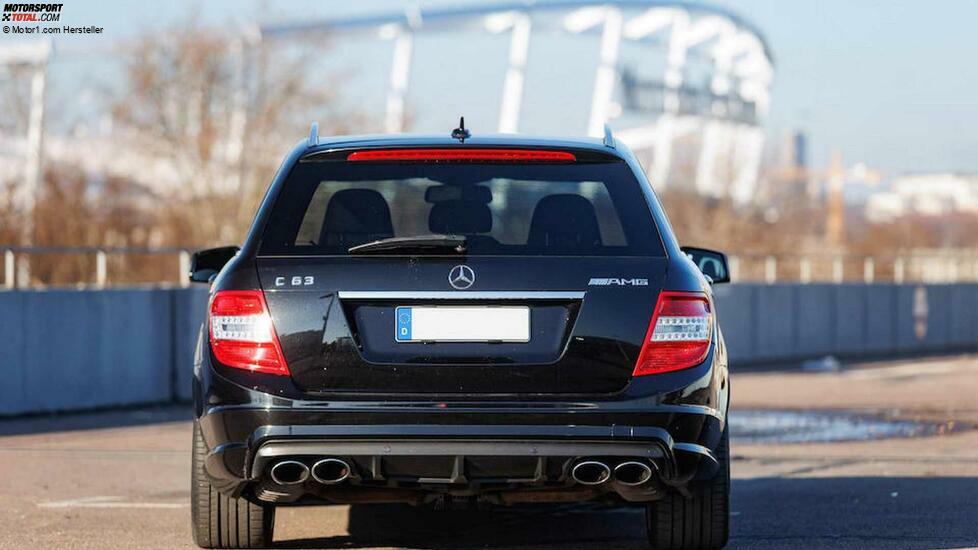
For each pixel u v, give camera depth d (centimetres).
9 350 1584
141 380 1756
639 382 621
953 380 2283
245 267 636
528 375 618
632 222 652
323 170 666
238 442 623
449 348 618
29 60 3984
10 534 815
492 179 667
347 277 623
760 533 816
